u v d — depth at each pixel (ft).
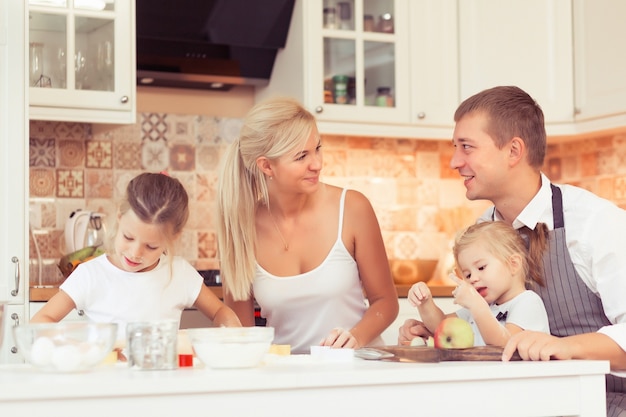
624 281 6.32
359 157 14.12
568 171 14.23
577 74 12.91
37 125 12.41
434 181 14.52
